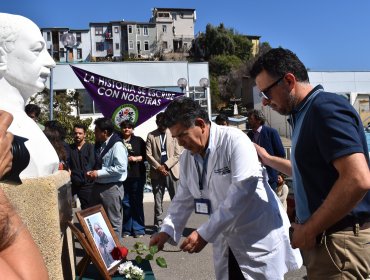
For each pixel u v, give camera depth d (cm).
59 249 225
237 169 239
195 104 249
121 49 9169
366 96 2675
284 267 255
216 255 271
